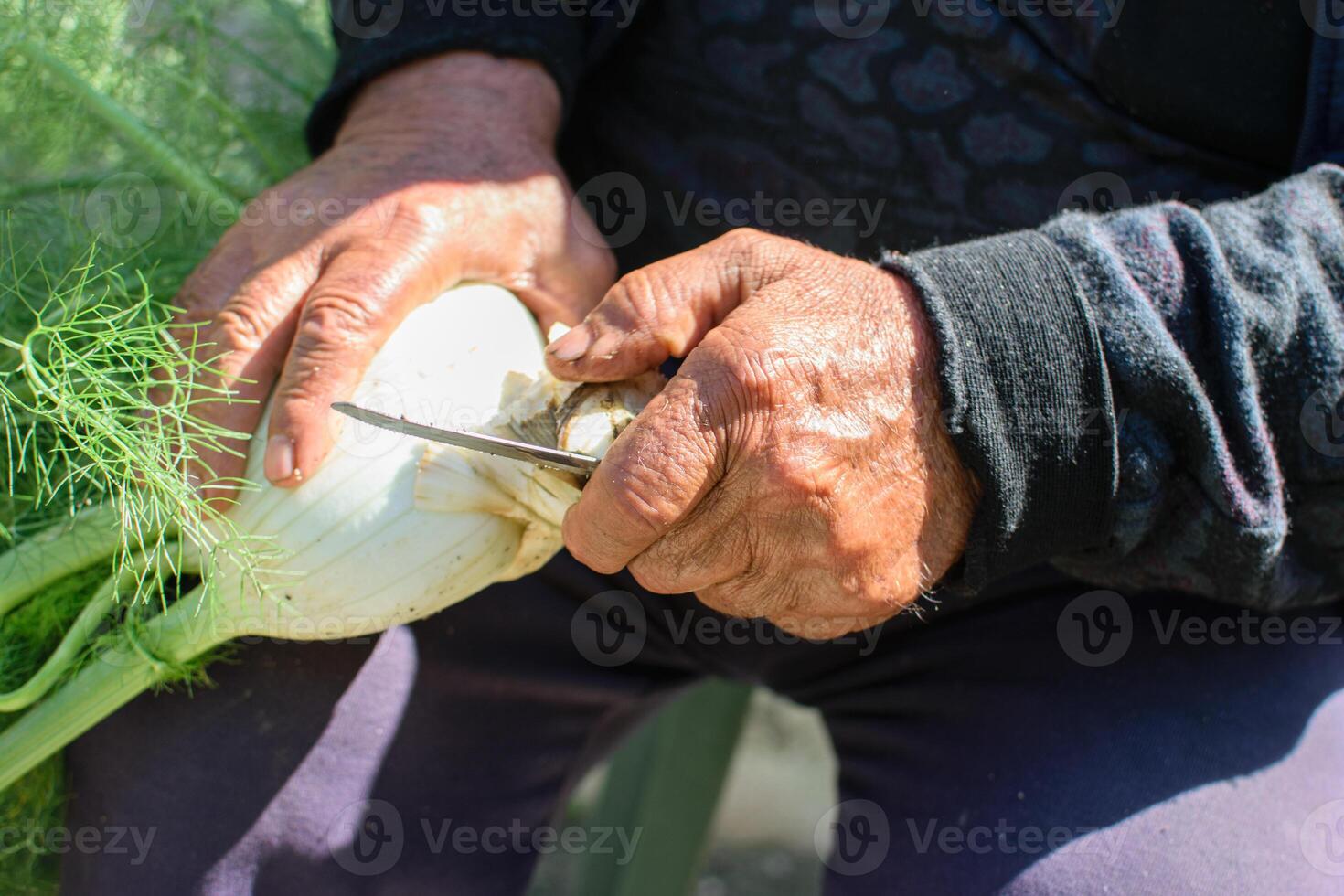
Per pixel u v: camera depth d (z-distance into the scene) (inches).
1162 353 26.6
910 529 26.8
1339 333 27.3
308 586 27.7
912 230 31.1
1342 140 28.6
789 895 53.3
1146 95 29.2
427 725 30.6
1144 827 28.7
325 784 29.7
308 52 37.3
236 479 27.7
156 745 29.7
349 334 27.6
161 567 28.7
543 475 27.4
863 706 31.9
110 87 34.6
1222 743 29.3
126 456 27.1
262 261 28.6
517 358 28.7
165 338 27.4
